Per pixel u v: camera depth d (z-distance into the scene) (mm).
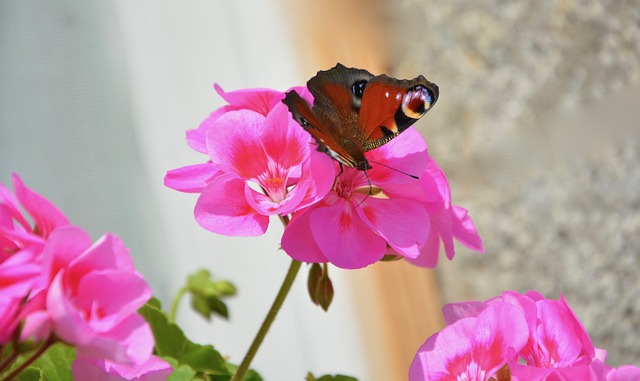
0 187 576
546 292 1403
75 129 1478
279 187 625
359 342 1453
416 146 633
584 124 1434
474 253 1415
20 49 1469
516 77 1462
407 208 625
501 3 1476
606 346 1396
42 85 1472
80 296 546
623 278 1396
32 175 1429
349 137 620
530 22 1467
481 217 1434
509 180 1450
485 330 594
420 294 1408
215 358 681
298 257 611
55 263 541
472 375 595
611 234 1400
